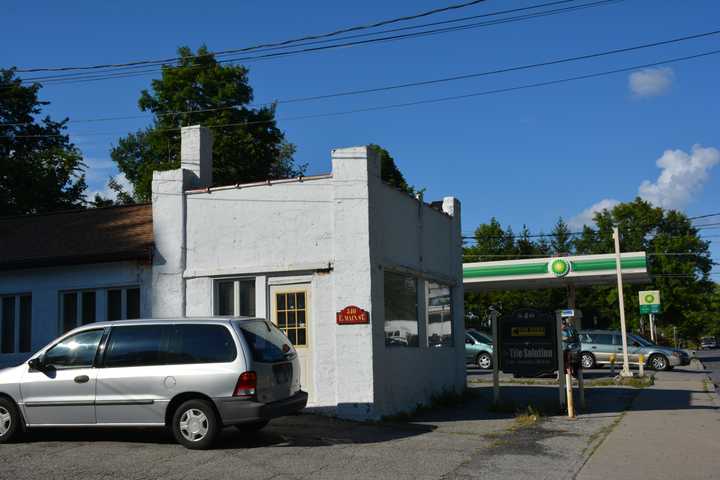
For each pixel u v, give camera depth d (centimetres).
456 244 1816
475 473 846
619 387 1922
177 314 1388
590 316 5950
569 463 905
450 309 1778
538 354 1402
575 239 6450
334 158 1304
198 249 1398
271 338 1047
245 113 3719
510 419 1309
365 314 1251
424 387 1495
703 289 5769
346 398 1243
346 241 1280
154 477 812
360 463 892
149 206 1730
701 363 3447
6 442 1018
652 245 5750
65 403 992
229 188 1390
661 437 1096
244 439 1049
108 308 1470
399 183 4322
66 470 848
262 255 1346
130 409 974
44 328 1500
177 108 3631
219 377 952
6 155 3475
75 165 3547
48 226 1731
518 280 3116
